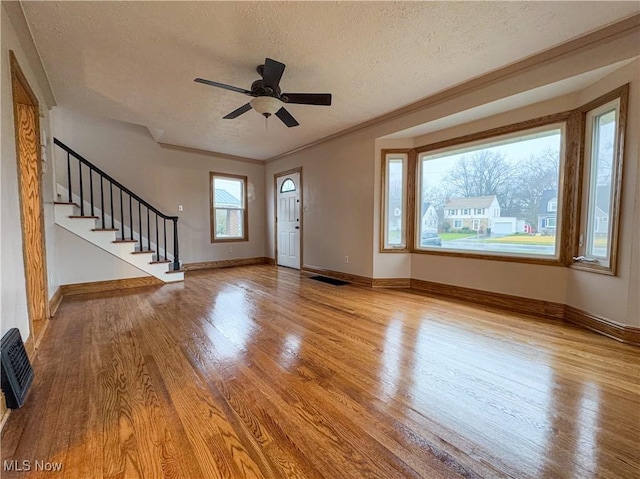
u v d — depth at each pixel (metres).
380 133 4.29
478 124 3.63
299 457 1.26
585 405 1.64
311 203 5.69
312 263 5.75
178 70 2.92
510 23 2.25
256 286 4.59
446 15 2.15
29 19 2.14
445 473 1.19
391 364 2.09
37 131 2.82
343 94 3.49
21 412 1.54
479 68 2.92
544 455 1.29
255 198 7.02
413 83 3.22
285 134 5.04
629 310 2.44
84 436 1.37
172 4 2.03
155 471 1.19
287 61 2.76
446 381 1.88
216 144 5.69
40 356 2.18
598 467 1.22
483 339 2.54
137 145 5.36
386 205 4.50
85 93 3.43
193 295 4.02
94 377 1.90
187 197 5.99
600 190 2.79
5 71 1.86
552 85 2.75
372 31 2.33
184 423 1.47
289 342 2.46
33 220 2.81
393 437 1.39
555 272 3.14
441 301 3.76
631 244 2.41
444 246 4.16
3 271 1.59
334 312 3.28
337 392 1.75
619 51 2.35
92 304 3.56
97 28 2.28
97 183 4.98
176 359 2.15
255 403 1.64
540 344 2.44
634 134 2.37
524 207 3.38
